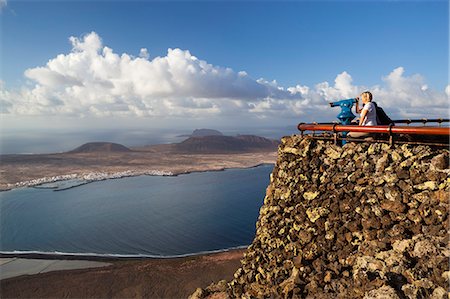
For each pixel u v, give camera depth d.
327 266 10.62
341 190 11.52
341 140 13.05
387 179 10.41
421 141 10.61
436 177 9.27
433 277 8.05
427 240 8.83
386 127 10.44
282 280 11.65
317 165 12.89
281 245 12.53
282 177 14.31
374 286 8.65
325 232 11.34
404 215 9.72
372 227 10.18
